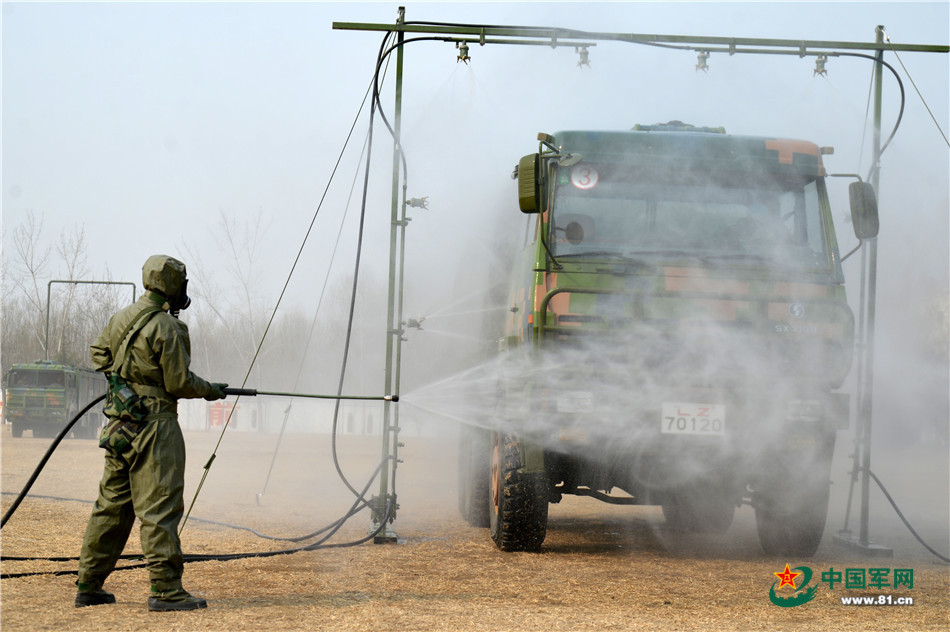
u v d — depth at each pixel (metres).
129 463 5.75
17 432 34.91
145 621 5.38
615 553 8.98
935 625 5.99
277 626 5.35
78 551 8.06
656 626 5.70
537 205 8.01
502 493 8.67
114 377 5.79
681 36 9.82
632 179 8.50
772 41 9.88
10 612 5.54
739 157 8.58
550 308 8.17
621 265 8.27
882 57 10.16
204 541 9.15
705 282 8.23
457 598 6.45
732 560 8.67
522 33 9.72
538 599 6.51
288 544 9.10
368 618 5.66
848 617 6.18
